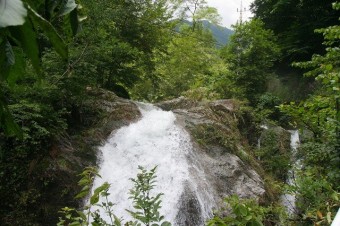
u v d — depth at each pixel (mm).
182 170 7293
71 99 7398
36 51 730
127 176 7031
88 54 7246
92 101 8523
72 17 1020
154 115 9172
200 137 8789
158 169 7285
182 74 17703
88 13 7367
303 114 4523
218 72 15945
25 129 5453
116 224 2148
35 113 5766
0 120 938
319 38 15578
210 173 7684
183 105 10852
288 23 17922
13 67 897
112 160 7203
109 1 10133
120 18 11617
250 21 14609
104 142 7512
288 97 14883
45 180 5902
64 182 6078
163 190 6805
